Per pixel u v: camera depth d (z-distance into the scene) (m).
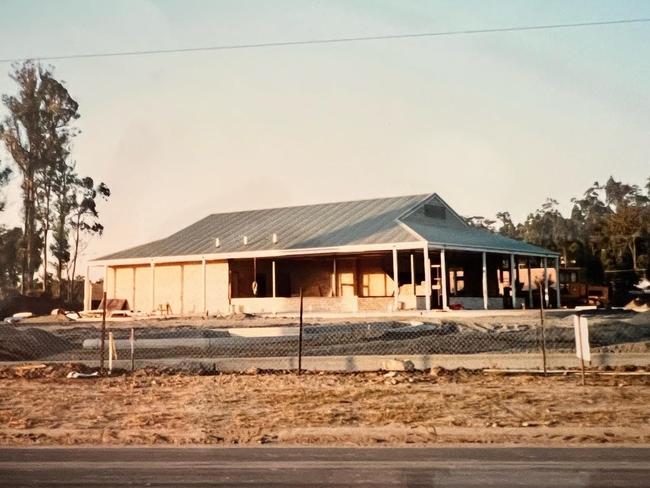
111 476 7.92
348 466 8.33
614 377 15.51
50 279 72.69
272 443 9.98
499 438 10.01
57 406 12.84
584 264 73.31
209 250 45.34
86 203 69.69
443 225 46.78
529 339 23.05
